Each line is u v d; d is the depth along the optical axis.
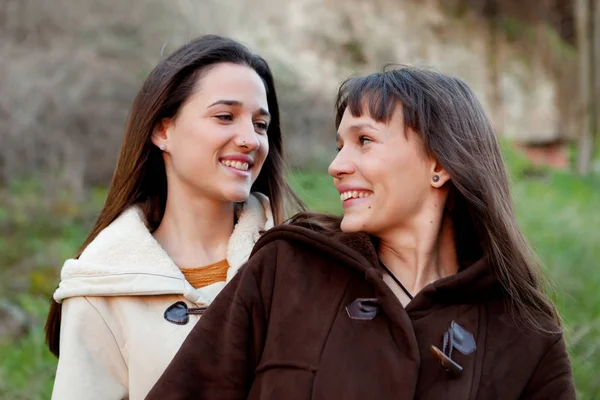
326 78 10.54
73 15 9.49
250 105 2.11
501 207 1.80
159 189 2.27
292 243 1.81
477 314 1.75
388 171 1.72
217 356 1.71
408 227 1.79
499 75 12.97
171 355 1.96
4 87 8.33
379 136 1.73
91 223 6.97
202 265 2.17
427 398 1.62
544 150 12.91
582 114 12.38
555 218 7.00
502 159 1.88
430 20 12.64
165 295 2.04
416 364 1.59
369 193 1.75
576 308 4.50
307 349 1.66
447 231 1.85
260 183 2.41
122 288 1.99
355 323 1.67
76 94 8.54
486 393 1.65
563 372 1.75
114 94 8.80
